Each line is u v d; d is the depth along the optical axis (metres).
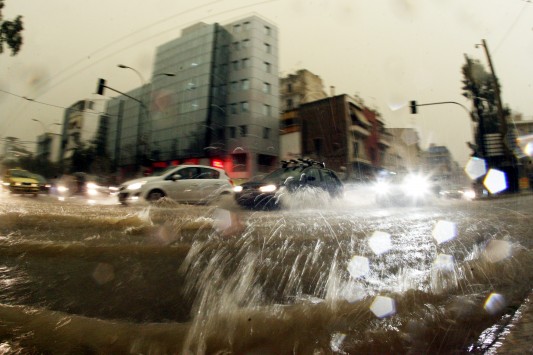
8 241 2.43
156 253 2.18
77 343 0.97
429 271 1.79
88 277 1.67
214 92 33.69
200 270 1.81
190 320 1.16
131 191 8.91
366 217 4.85
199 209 6.54
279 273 1.76
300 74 38.00
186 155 33.81
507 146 18.41
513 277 1.64
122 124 47.56
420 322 1.11
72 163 43.28
